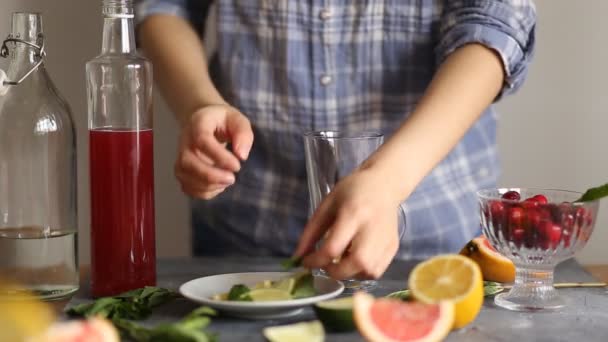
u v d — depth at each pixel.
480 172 1.75
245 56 1.74
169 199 2.10
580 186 2.03
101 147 1.39
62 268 1.41
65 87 2.01
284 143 1.74
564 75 2.01
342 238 1.26
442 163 1.72
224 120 1.44
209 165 1.42
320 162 1.41
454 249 1.72
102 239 1.39
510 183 2.05
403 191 1.34
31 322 1.19
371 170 1.33
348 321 1.24
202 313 1.25
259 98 1.74
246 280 1.39
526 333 1.26
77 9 1.99
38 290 1.40
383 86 1.71
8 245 1.39
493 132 1.78
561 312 1.33
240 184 1.76
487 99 1.51
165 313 1.33
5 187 1.41
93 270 1.40
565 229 1.32
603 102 2.01
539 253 1.34
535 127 2.03
